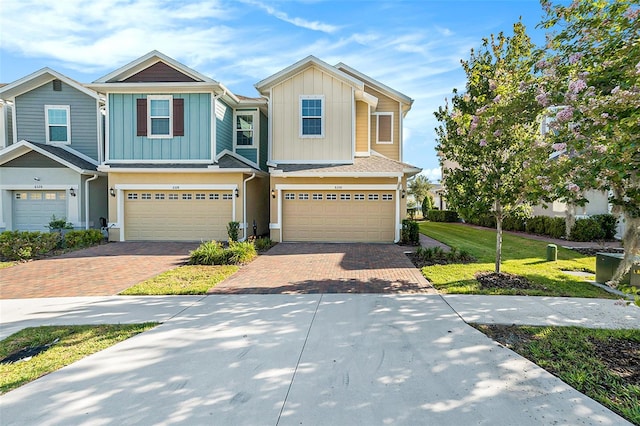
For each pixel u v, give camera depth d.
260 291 7.01
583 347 4.31
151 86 13.77
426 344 4.39
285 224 14.03
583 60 5.02
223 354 4.16
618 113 3.95
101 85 13.70
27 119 15.86
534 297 6.48
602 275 7.38
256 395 3.29
